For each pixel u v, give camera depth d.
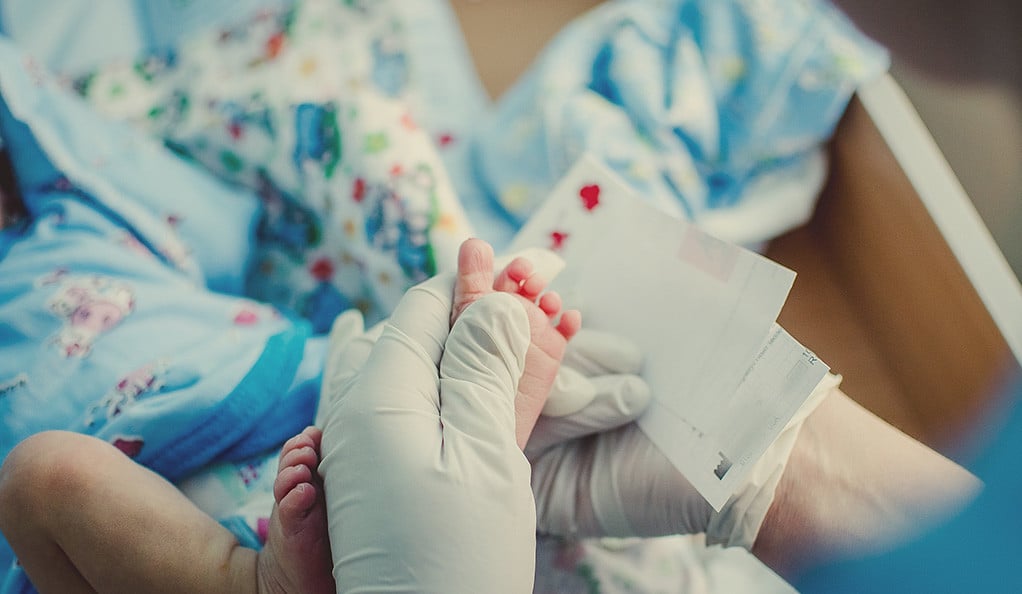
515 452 0.67
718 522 0.78
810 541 0.77
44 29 1.55
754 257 0.75
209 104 1.33
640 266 0.85
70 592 0.79
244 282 1.26
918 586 0.72
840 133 1.32
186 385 0.93
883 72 1.28
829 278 1.28
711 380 0.76
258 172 1.27
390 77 1.48
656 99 1.28
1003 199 1.22
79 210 1.12
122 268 1.07
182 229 1.18
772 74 1.27
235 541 0.79
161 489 0.80
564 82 1.33
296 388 0.96
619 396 0.80
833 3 1.47
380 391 0.69
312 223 1.27
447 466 0.64
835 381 0.80
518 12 1.75
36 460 0.77
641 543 0.95
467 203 1.34
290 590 0.71
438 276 0.81
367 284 1.17
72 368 0.94
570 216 0.92
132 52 1.60
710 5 1.33
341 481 0.66
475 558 0.62
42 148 1.14
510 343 0.72
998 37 1.38
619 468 0.82
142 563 0.74
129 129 1.26
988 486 0.79
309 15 1.48
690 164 1.28
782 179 1.32
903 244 1.14
